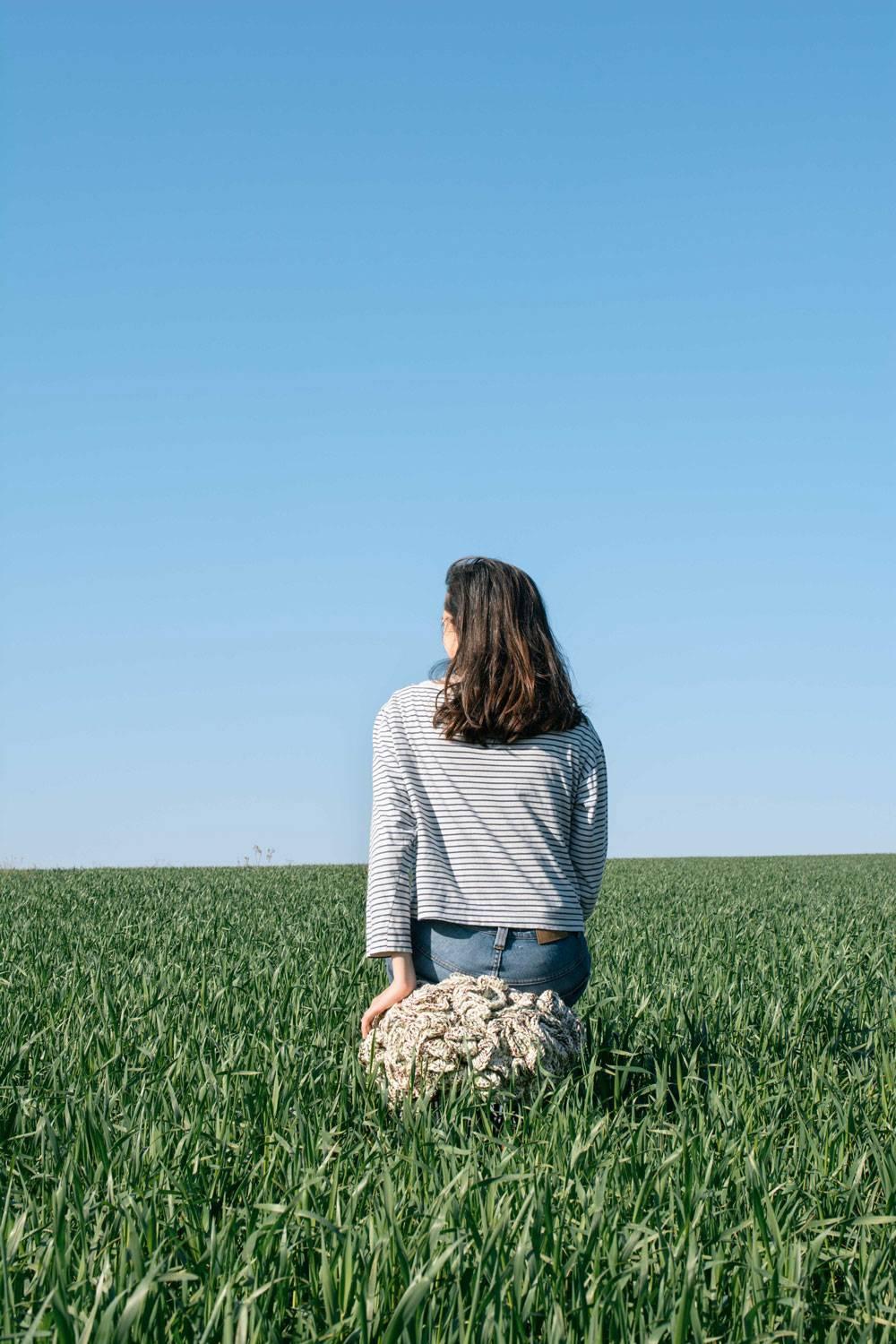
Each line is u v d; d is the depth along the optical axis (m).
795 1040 6.37
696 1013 7.00
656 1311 3.02
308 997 7.40
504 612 4.95
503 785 4.95
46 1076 5.33
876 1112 5.04
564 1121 4.27
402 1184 3.82
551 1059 4.64
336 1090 5.00
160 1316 2.88
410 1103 4.45
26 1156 4.21
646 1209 3.64
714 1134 4.32
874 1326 3.09
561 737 5.05
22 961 9.93
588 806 5.11
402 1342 2.76
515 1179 3.57
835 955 10.70
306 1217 3.20
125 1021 6.54
